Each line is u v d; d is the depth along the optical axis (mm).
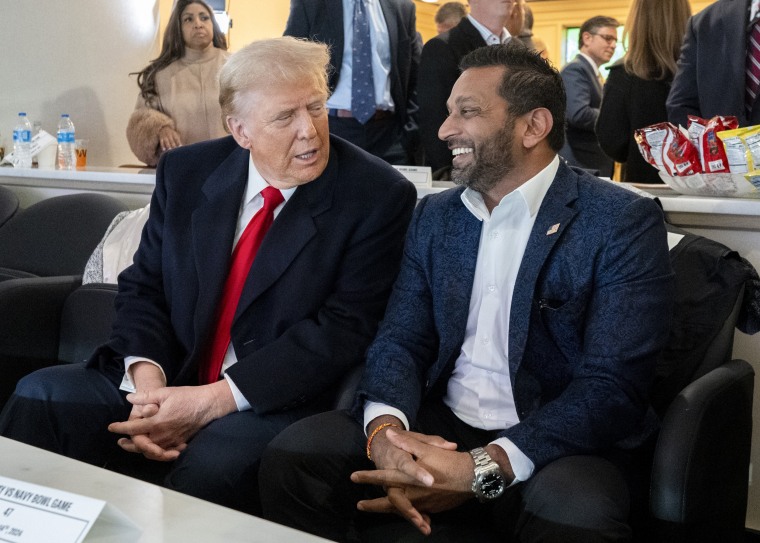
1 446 1217
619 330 1537
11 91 4117
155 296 1968
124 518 955
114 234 2486
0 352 2188
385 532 1486
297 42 1825
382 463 1511
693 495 1417
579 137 4160
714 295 1716
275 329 1832
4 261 2826
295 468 1523
